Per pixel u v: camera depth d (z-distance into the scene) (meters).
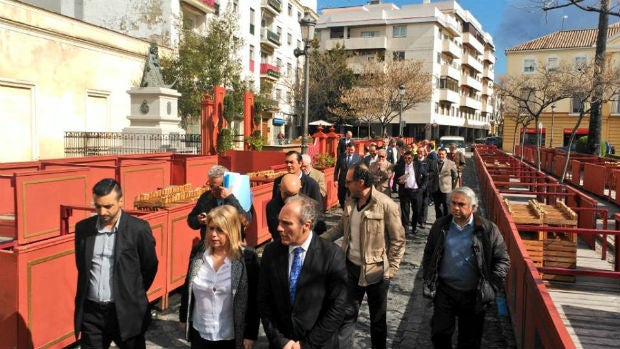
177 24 27.23
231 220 3.32
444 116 63.38
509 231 6.02
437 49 58.44
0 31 16.81
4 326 4.05
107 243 3.58
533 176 15.31
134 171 10.11
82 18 29.05
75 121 20.55
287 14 52.53
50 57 19.09
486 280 3.96
